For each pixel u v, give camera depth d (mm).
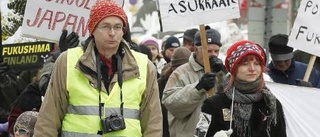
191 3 9320
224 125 7324
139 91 6922
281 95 8828
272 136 7398
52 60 9094
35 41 10688
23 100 9430
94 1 8852
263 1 15016
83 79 6863
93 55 6891
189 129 8891
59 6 8852
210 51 9266
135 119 6902
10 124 9406
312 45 10109
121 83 6879
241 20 27016
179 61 10672
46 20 8844
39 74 9531
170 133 9156
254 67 7258
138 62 6984
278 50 11094
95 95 6848
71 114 6879
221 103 7355
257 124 7340
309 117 8789
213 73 8562
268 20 15008
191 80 9227
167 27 9281
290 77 11234
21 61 10508
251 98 7301
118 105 6863
